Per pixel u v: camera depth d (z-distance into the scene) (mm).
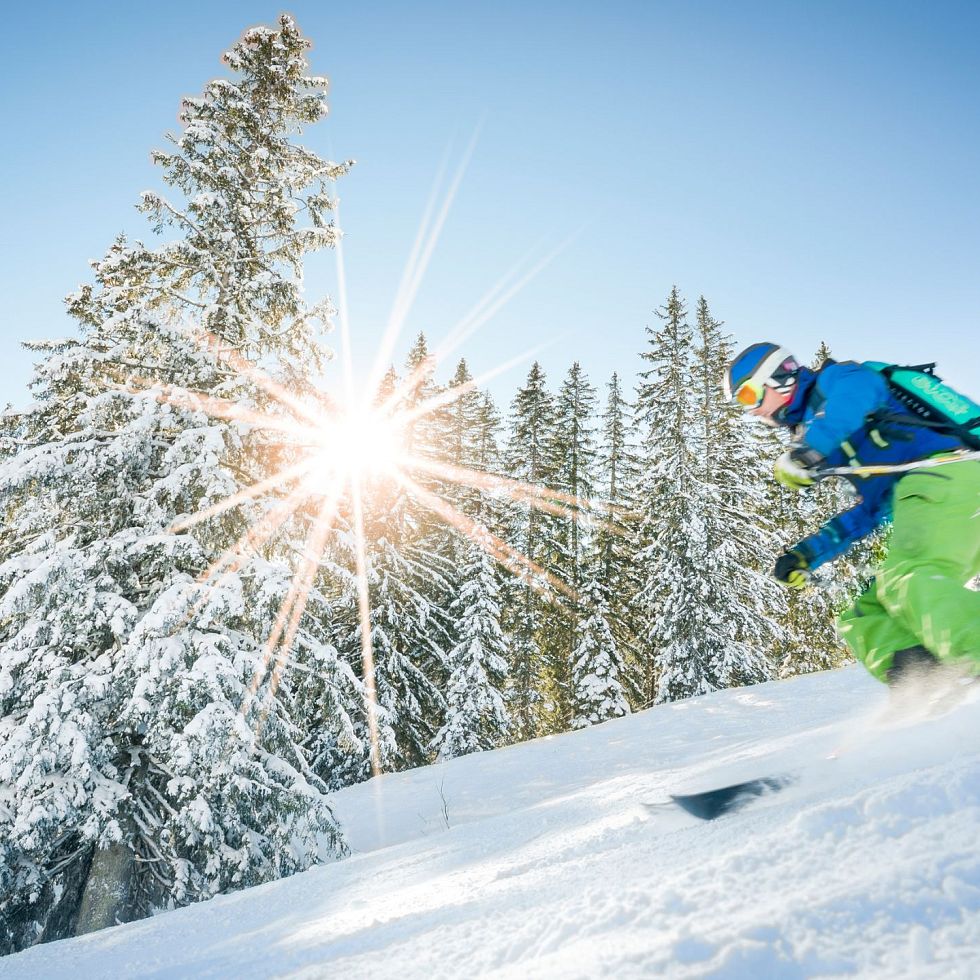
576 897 1590
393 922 2166
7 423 9898
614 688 22344
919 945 950
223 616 8391
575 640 24156
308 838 9016
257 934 3182
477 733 21219
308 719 9977
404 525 21984
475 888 2553
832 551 2570
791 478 2660
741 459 25297
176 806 8859
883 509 2490
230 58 12633
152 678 7820
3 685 8164
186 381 9828
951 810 1319
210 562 9383
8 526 9359
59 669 8086
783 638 23578
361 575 10148
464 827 5379
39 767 7648
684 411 23266
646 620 24828
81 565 8391
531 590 24641
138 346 9789
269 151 12086
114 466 9141
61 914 8727
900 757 1921
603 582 24594
